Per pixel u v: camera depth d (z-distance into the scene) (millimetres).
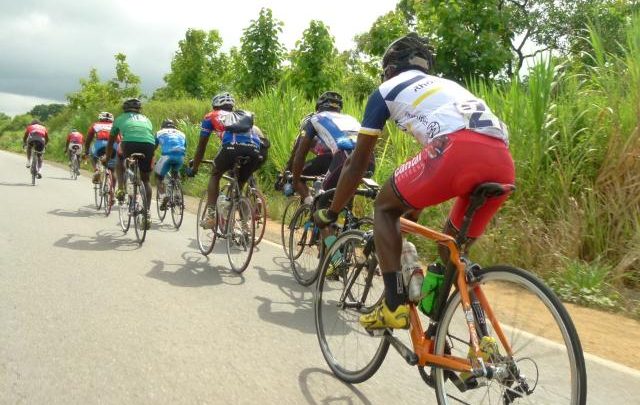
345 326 3719
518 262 6168
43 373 3273
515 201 6852
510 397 2488
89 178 17438
